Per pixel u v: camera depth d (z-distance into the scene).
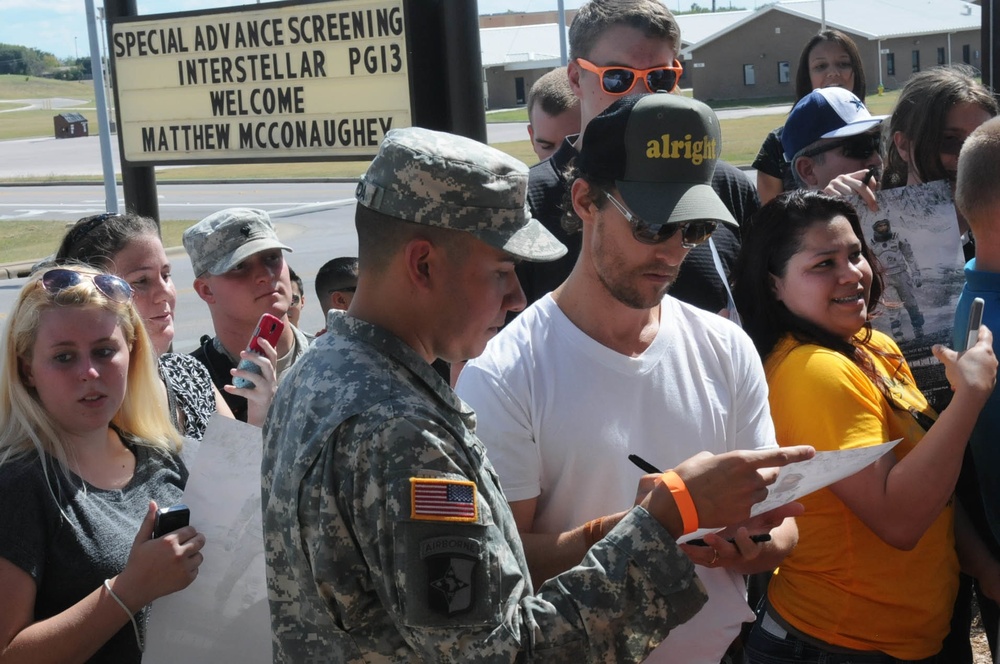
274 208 23.36
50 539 2.22
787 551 2.16
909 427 2.65
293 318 4.11
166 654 2.23
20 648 2.11
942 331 3.18
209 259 3.35
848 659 2.59
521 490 2.09
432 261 1.68
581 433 2.09
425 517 1.50
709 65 60.72
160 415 2.55
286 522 1.60
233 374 2.67
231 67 5.10
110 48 5.45
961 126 3.33
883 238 3.19
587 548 1.98
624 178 1.99
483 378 2.12
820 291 2.63
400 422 1.54
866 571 2.56
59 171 38.84
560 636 1.53
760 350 2.74
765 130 34.47
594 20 3.21
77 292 2.31
